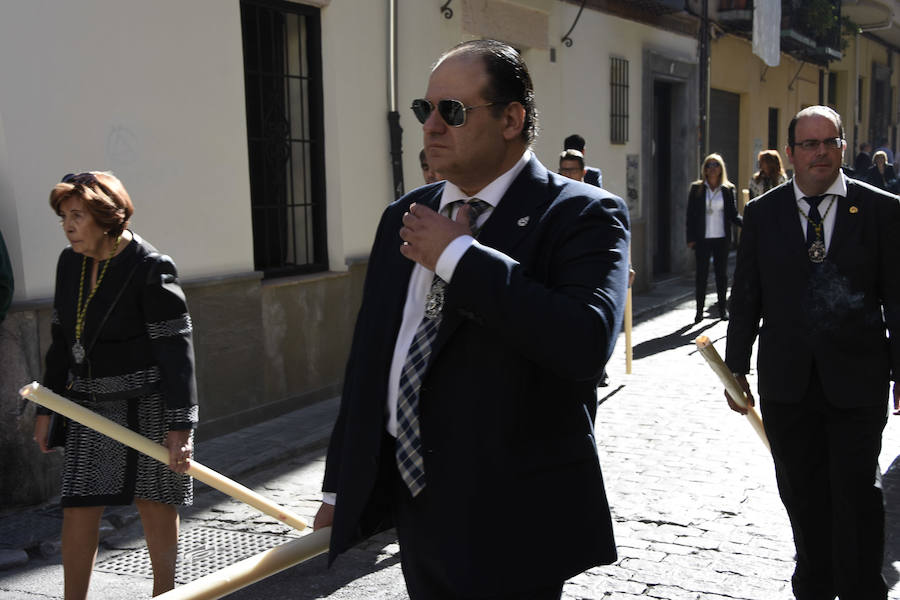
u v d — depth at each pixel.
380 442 1.86
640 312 11.06
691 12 13.90
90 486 3.18
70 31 5.00
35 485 4.76
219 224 6.05
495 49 1.78
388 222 2.06
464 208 1.81
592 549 1.83
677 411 6.50
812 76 21.59
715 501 4.64
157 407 3.21
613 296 1.66
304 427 6.26
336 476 2.06
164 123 5.61
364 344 1.93
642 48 12.62
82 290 3.21
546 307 1.58
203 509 4.77
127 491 3.18
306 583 3.79
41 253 4.88
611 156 11.92
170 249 5.70
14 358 4.68
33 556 4.20
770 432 3.10
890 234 2.92
